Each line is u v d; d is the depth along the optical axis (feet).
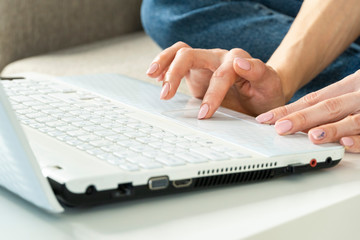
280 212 1.63
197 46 4.01
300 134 2.25
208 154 1.81
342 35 3.29
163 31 4.10
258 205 1.69
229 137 2.08
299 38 3.19
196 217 1.57
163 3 4.15
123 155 1.72
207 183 1.77
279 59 3.12
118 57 4.97
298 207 1.68
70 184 1.49
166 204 1.67
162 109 2.47
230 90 2.87
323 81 3.59
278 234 1.54
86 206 1.63
